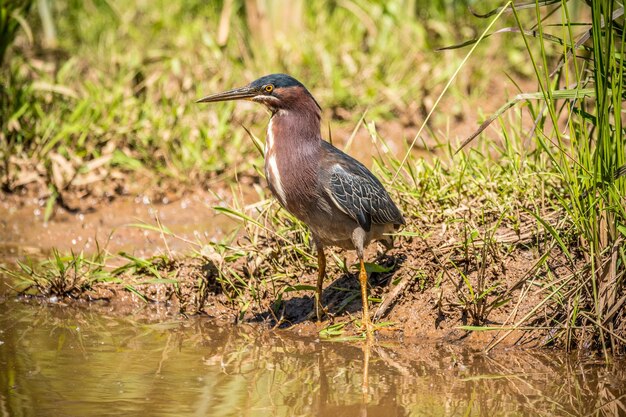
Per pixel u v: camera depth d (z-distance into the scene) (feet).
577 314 30.76
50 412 24.82
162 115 51.24
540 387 27.53
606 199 30.07
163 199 47.83
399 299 33.99
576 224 31.27
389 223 34.35
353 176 32.83
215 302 35.86
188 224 45.27
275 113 33.01
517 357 30.35
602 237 30.71
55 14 69.26
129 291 37.06
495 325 32.01
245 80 55.88
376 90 55.52
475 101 56.29
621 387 27.50
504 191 36.70
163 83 54.19
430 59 58.70
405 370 29.07
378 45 59.67
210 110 52.49
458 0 64.59
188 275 37.06
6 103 51.01
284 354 30.71
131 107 51.80
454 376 28.48
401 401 26.25
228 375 28.32
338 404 25.94
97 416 24.64
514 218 35.04
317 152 32.83
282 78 32.71
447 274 32.07
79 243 43.06
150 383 27.40
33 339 31.71
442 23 63.10
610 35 28.37
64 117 51.37
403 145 51.80
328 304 34.83
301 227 37.27
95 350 30.66
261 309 35.09
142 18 69.10
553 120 29.73
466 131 52.80
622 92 30.48
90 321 34.14
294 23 61.26
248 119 52.95
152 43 64.13
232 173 49.01
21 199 47.19
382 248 36.37
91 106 52.06
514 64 59.98
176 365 29.27
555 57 58.44
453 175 39.37
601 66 28.96
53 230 44.32
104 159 47.44
